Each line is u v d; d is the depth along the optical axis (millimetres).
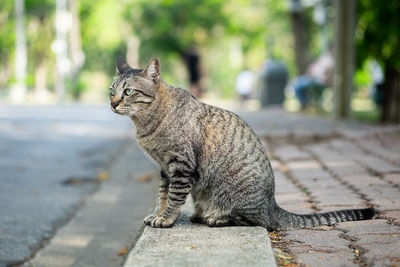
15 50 40188
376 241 3824
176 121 4449
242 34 37844
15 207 6586
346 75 13547
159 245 3668
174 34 37875
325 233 4113
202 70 35688
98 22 42781
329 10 24219
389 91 13906
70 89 38625
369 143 8953
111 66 57719
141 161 9508
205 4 35781
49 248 5332
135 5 37656
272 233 4211
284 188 5742
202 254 3457
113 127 14578
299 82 19766
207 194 4516
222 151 4402
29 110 19859
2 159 9609
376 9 13555
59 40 37219
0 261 4906
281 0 34750
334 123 12461
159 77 4551
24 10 39844
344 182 5977
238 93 31234
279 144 9516
